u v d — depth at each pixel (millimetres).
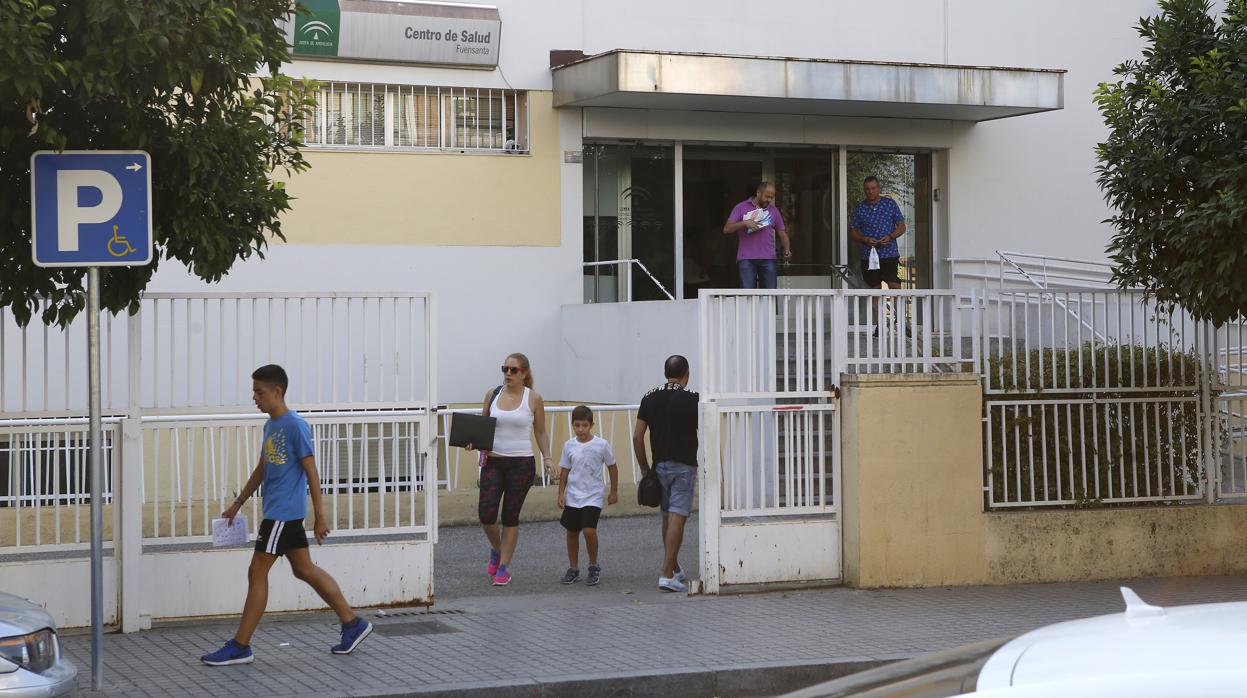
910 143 19438
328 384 11797
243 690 7781
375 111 17297
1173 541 11641
